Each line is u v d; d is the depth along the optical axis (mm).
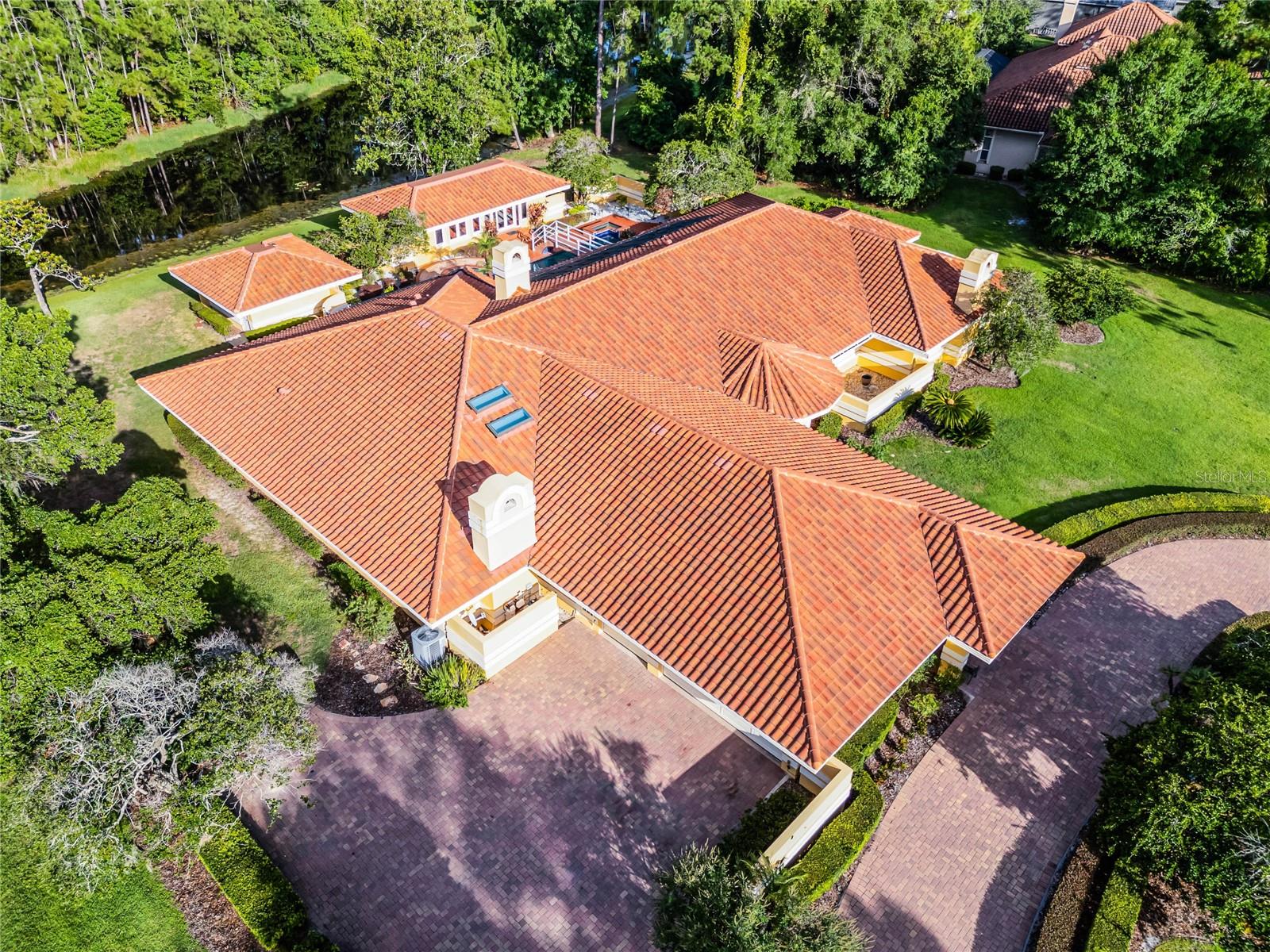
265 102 82188
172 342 41875
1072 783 23562
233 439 29578
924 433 36500
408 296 35688
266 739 20094
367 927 19922
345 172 69188
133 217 59906
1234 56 51719
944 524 25219
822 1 53344
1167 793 18750
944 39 53844
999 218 56688
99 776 18969
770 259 38938
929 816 22641
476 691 25375
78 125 67125
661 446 26703
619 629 22938
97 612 21859
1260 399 39406
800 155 59281
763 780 23203
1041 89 60781
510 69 68625
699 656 21828
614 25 69000
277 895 19672
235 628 26891
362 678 25688
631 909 20375
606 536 24938
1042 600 24172
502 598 26484
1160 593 29609
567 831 21922
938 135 53844
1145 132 46156
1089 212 48781
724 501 24797
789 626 21844
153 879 20828
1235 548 31562
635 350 32844
